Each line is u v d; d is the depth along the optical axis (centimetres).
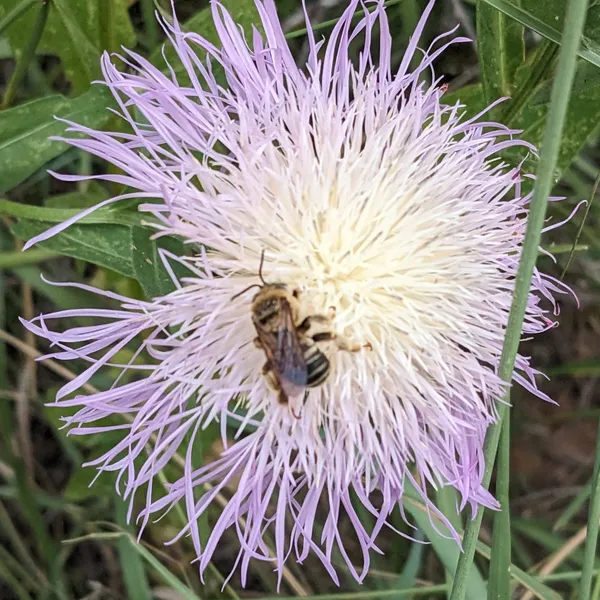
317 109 11
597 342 20
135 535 17
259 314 10
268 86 11
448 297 11
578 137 14
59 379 18
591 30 12
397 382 11
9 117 12
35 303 18
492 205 11
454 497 13
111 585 18
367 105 11
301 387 10
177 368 10
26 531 18
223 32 11
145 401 11
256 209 10
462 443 12
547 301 20
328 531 11
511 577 14
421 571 18
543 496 20
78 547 18
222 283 10
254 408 11
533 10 12
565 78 8
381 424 11
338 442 11
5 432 16
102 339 11
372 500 18
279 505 11
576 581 16
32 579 17
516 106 14
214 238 10
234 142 10
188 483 11
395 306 11
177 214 10
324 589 18
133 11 17
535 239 9
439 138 11
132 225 11
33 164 12
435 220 11
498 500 11
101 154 10
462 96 15
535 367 20
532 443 20
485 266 11
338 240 11
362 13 14
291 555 18
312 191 11
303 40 17
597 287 19
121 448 11
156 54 13
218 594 17
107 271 15
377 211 11
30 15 14
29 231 12
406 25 15
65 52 14
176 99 11
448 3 17
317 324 10
